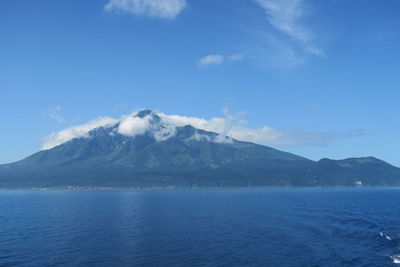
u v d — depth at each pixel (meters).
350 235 111.25
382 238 105.56
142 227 129.38
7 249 95.00
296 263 81.00
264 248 94.75
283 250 92.50
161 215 166.75
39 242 103.38
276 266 79.00
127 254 89.44
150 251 92.25
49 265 80.62
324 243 100.12
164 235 113.00
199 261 83.25
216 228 126.25
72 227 130.25
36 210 196.88
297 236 110.44
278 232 117.56
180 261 83.38
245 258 85.38
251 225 133.12
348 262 81.25
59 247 97.00
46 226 133.25
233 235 112.62
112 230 122.94
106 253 90.44
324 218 153.12
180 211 185.38
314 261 82.31
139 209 198.00
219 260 83.88
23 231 122.06
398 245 96.44
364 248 93.75
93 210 194.12
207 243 101.00
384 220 145.12
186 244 99.94
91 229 125.38
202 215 166.25
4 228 128.88
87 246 98.06
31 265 80.62
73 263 81.94
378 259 83.25
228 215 165.88
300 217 157.12
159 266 79.75
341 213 173.25
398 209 193.75
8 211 192.38
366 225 131.25
